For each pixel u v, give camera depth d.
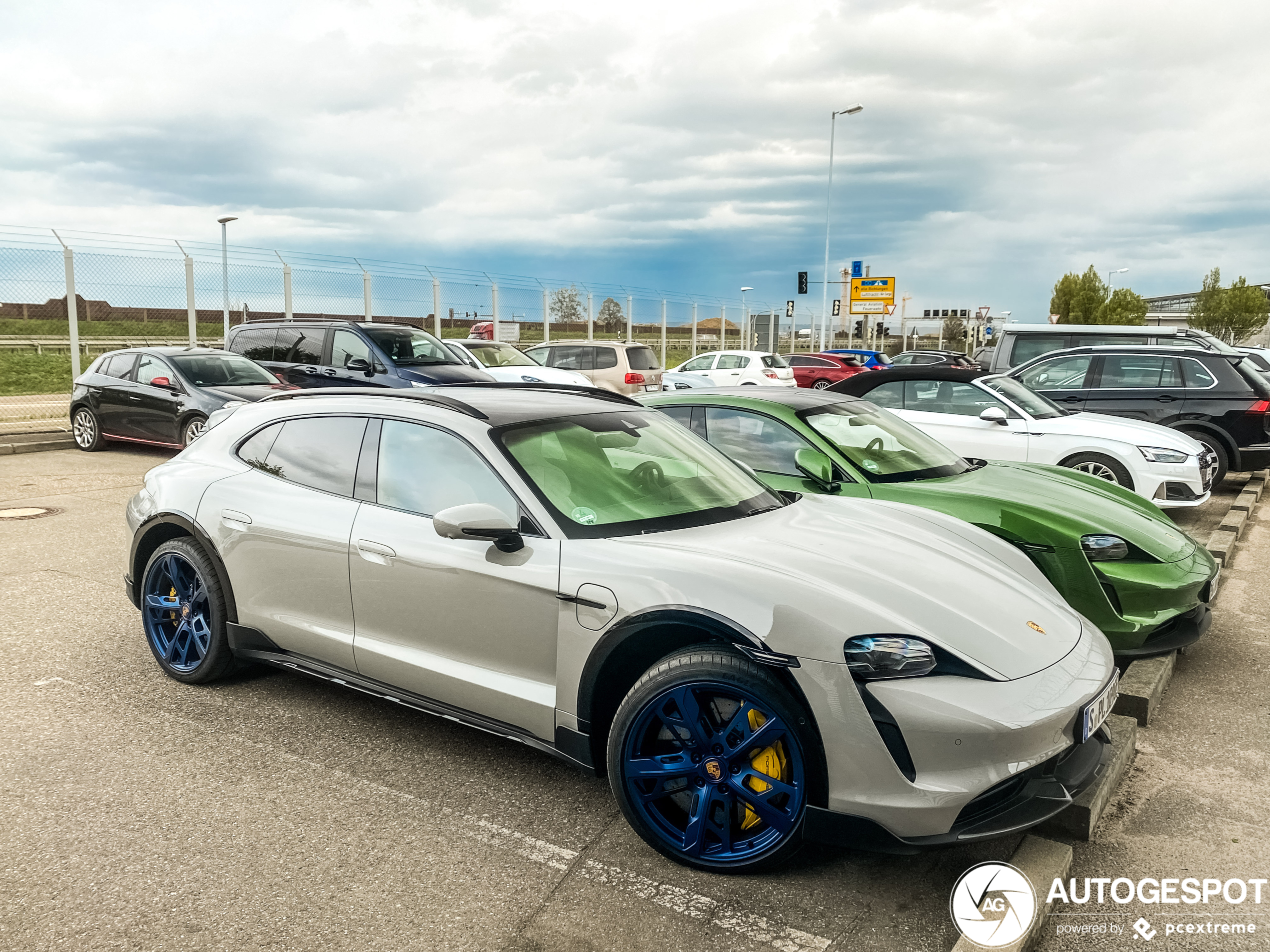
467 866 2.76
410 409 3.63
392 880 2.68
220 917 2.49
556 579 2.95
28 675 4.33
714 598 2.66
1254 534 8.00
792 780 2.59
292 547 3.70
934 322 69.00
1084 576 4.28
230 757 3.49
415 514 3.43
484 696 3.16
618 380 16.59
